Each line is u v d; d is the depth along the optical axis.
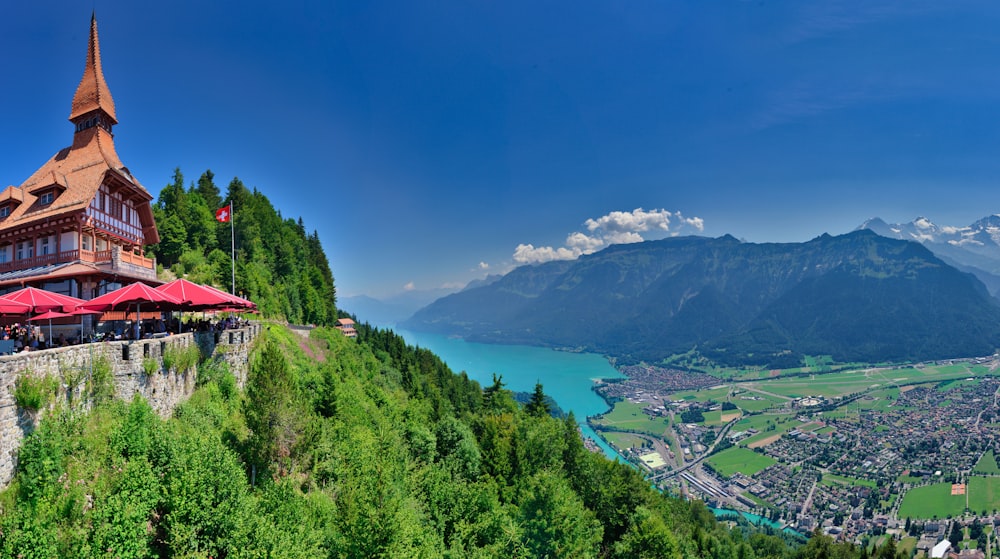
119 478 21.09
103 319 39.94
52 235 42.59
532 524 46.59
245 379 41.31
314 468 35.03
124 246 49.69
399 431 56.44
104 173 41.84
